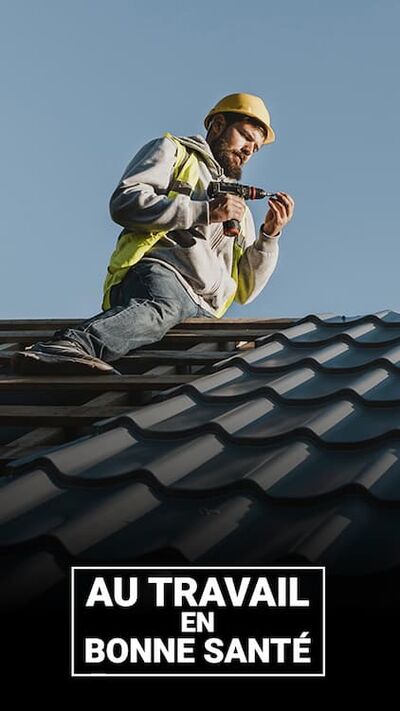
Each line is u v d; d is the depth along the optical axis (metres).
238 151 5.77
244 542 2.48
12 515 2.66
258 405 3.49
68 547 2.45
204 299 5.66
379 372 3.91
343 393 3.56
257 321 5.33
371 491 2.66
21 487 2.80
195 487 2.76
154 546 2.44
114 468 2.93
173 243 5.49
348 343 4.46
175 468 2.89
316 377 3.96
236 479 2.77
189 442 3.13
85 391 4.45
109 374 4.62
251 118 5.76
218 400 3.61
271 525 2.56
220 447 3.11
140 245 5.38
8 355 4.96
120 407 3.97
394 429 3.09
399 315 5.04
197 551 2.42
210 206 5.31
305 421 3.29
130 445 3.16
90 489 2.82
